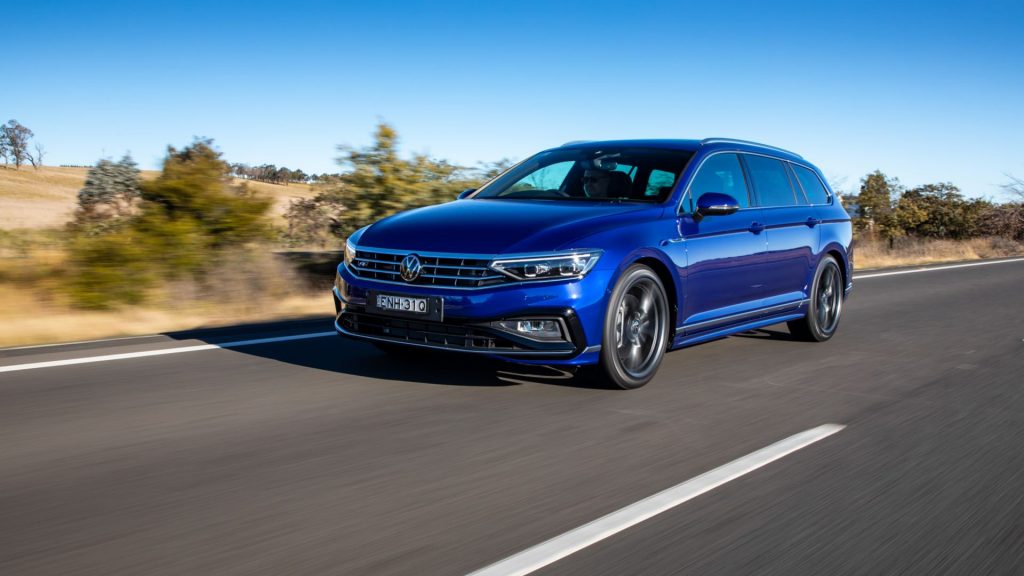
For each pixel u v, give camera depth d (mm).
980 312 9305
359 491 3191
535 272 4508
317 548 2650
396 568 2512
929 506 3146
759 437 4047
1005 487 3385
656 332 5113
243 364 5445
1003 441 4066
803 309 6711
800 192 6820
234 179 9211
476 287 4535
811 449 3863
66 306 7344
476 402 4586
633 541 2750
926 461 3717
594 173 5715
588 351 4652
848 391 5121
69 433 3912
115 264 7570
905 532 2887
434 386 4934
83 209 12250
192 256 8094
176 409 4352
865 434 4145
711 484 3338
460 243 4695
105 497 3092
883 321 8461
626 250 4785
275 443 3795
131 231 8000
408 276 4715
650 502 3119
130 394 4641
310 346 6059
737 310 5879
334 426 4086
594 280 4609
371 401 4578
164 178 8609
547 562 2572
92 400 4504
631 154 5836
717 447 3865
